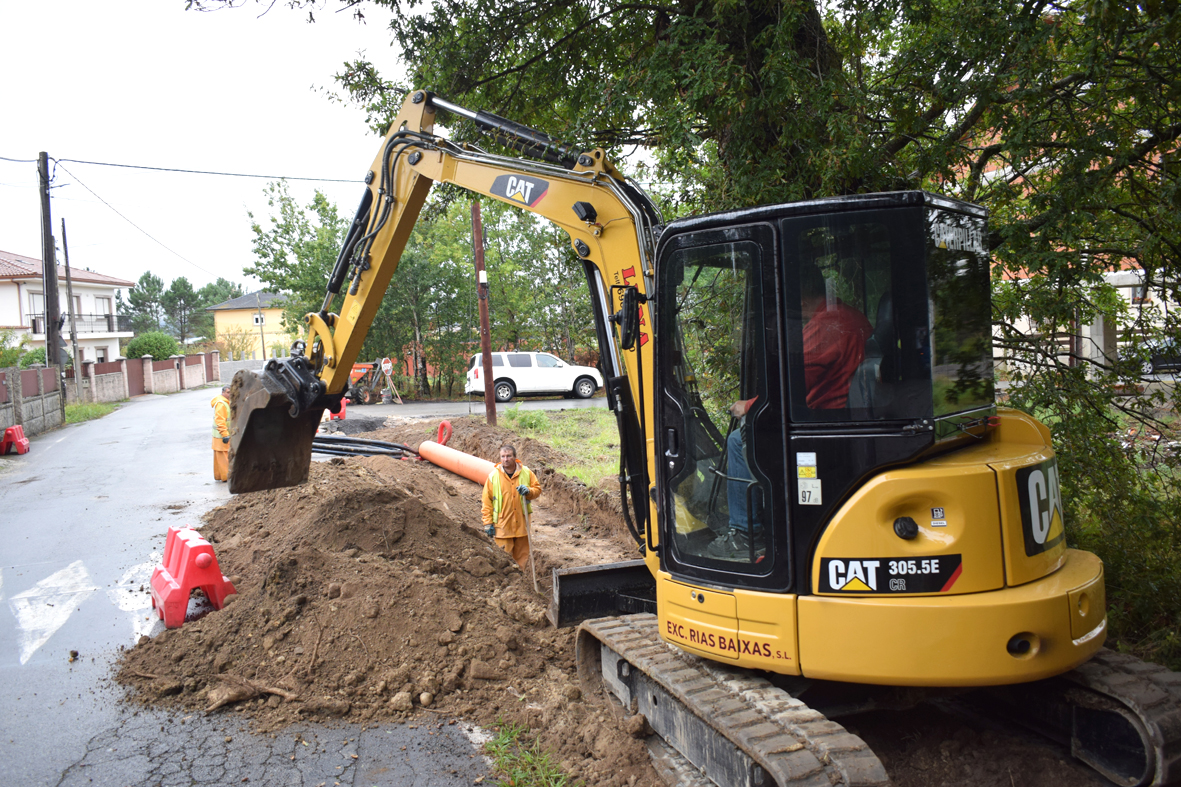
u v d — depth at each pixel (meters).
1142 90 5.82
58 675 5.88
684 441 4.18
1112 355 7.66
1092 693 3.86
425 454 14.84
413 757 4.68
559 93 9.98
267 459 7.36
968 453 3.91
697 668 4.18
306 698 5.34
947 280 3.82
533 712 5.16
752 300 3.82
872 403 3.59
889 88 6.88
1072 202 5.76
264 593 6.46
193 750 4.78
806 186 6.89
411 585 6.46
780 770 3.17
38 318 44.88
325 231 29.92
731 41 7.18
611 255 4.96
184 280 102.38
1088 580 3.71
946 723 4.53
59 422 24.67
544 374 28.62
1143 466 6.60
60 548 9.45
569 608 6.30
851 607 3.55
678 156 7.78
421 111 6.46
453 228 30.94
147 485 13.42
